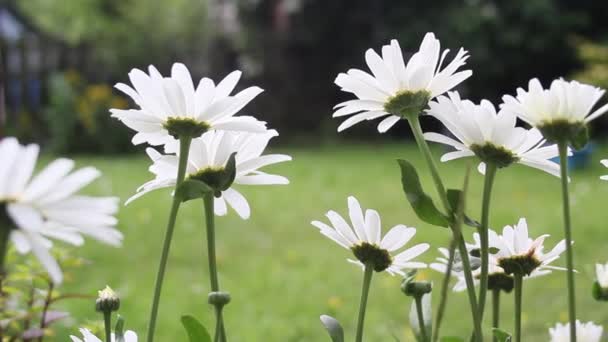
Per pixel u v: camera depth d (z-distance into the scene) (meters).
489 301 3.66
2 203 0.60
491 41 12.72
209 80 0.85
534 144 0.88
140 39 12.77
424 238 5.13
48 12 13.16
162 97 0.84
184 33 13.12
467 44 12.69
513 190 7.26
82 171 0.61
